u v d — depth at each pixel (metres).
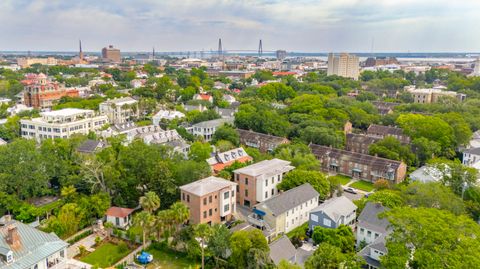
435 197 83.94
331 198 100.25
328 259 61.00
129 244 81.31
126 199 97.25
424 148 135.50
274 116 163.50
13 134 153.12
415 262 57.47
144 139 141.88
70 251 78.25
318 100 198.62
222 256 73.69
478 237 57.53
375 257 70.50
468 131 149.38
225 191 91.50
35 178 95.31
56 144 112.19
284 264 61.91
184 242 76.75
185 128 165.88
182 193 88.81
